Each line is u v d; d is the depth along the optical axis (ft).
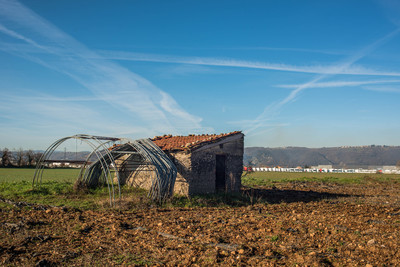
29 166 210.18
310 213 46.55
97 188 65.10
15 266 21.29
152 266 21.88
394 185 112.37
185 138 75.82
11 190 58.75
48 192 58.18
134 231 31.96
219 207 51.72
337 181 126.00
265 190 86.94
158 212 45.03
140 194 58.85
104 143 56.34
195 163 59.98
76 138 58.23
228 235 30.58
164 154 57.82
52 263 21.84
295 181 124.36
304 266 21.67
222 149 66.90
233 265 22.15
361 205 57.21
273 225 35.09
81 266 21.59
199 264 22.31
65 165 214.48
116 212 43.24
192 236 30.09
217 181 66.49
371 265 21.36
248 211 47.55
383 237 29.78
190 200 54.39
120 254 24.35
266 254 24.36
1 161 205.26
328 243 27.58
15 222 33.99
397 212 48.93
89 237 29.30
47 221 35.42
